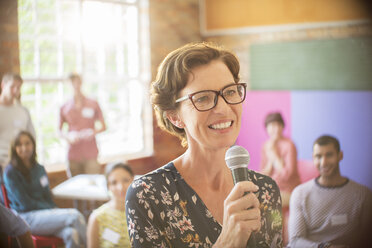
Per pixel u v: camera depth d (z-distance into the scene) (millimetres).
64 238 3521
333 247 2678
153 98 1185
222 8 6883
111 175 3055
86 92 5871
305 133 5641
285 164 4516
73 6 5672
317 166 2941
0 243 3156
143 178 1143
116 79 6188
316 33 6031
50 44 5469
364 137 5223
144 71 6469
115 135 6180
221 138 1059
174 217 1111
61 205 4906
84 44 5812
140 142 6426
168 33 6730
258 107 6066
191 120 1076
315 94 5598
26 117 4332
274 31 6422
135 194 1115
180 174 1155
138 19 6441
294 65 6203
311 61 6035
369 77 5555
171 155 6574
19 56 5062
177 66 1095
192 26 7059
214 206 1142
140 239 1082
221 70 1083
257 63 6578
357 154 5246
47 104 5398
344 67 5773
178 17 6848
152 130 6395
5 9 4926
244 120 6180
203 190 1146
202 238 1103
